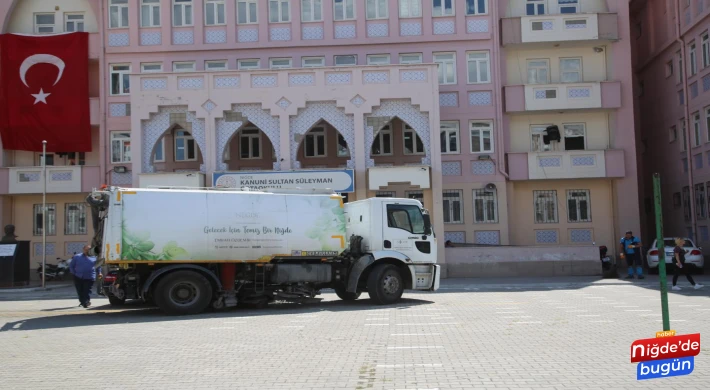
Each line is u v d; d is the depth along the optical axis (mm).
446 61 32969
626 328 12359
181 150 33344
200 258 16531
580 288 22688
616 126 33250
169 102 28797
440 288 23672
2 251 25781
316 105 29000
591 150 32531
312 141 33406
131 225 16016
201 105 28828
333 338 11805
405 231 18281
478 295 20688
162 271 16188
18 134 32562
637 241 26438
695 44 32250
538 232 33438
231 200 16969
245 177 28125
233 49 32750
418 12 32969
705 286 22109
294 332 12719
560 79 33781
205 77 28938
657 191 7492
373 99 28750
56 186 32469
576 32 32750
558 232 33406
